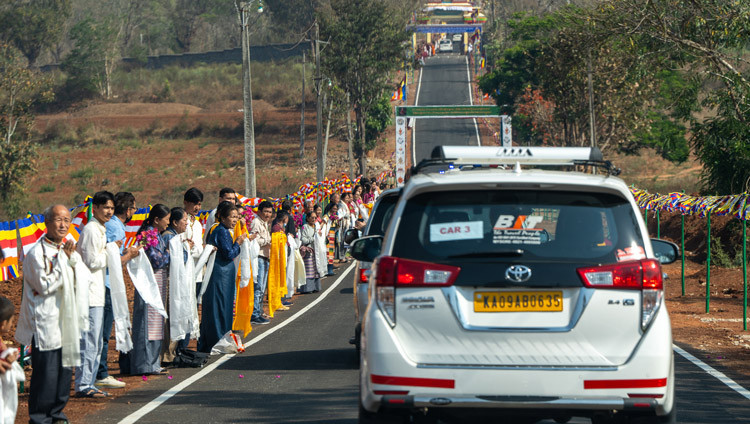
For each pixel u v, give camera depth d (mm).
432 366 9312
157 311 19172
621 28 47250
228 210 21469
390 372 9352
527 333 9320
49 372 13773
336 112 130375
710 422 13922
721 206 28594
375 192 53188
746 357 20969
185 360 20234
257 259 27969
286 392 16578
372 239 13531
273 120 177125
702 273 41562
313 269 36781
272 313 29656
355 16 124812
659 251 11898
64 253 13961
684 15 45312
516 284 9336
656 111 113500
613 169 10859
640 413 9453
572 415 9570
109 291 17859
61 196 119875
